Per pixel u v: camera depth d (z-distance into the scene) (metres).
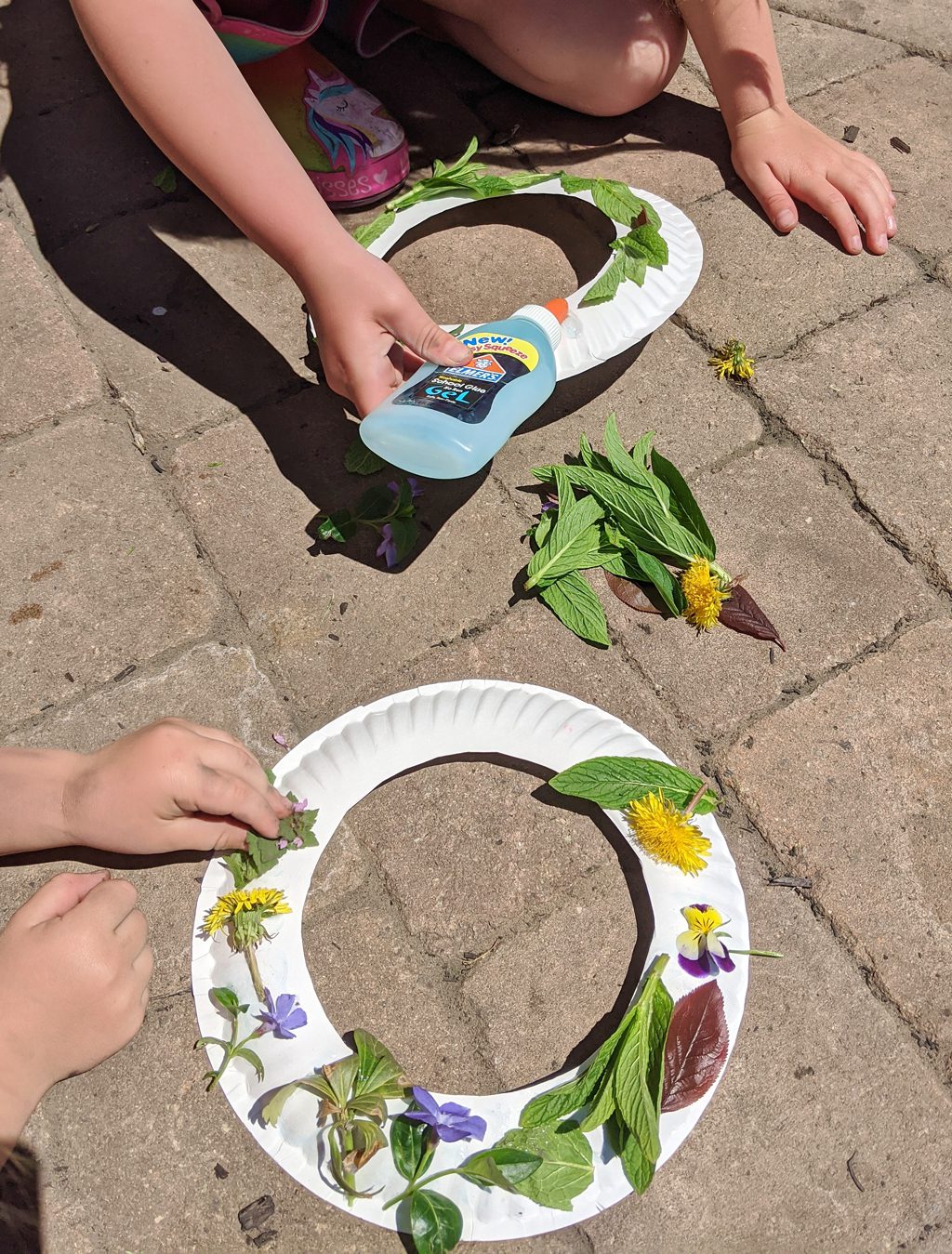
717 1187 0.99
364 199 1.67
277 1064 1.01
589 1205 0.95
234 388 1.49
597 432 1.46
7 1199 0.98
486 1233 0.94
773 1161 1.00
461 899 1.14
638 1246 0.96
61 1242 0.97
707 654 1.28
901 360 1.52
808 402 1.48
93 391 1.49
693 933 1.06
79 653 1.29
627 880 1.15
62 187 1.70
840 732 1.23
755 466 1.43
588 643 1.29
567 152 1.76
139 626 1.31
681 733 1.23
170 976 1.09
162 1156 1.00
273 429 1.46
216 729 1.17
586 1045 1.06
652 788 1.13
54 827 1.10
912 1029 1.07
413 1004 1.09
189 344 1.53
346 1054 1.01
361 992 1.09
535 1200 0.93
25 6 1.96
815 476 1.42
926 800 1.19
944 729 1.23
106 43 1.17
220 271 1.61
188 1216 0.98
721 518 1.38
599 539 1.32
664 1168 0.99
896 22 1.97
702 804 1.14
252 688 1.26
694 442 1.45
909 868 1.15
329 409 1.48
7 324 1.55
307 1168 0.96
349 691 1.26
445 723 1.20
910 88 1.87
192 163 1.21
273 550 1.36
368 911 1.14
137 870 1.14
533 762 1.21
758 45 1.67
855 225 1.62
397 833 1.18
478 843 1.17
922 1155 1.01
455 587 1.33
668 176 1.73
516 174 1.72
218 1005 1.05
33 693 1.26
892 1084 1.04
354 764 1.17
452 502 1.40
